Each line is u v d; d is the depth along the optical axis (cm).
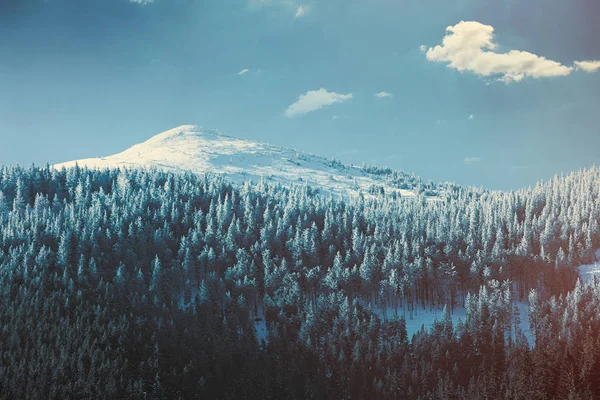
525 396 11038
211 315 14725
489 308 15400
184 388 11712
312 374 12938
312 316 14888
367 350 13562
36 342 12119
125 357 12400
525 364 12100
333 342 13988
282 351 13500
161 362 12281
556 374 11756
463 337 13988
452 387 11769
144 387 11488
